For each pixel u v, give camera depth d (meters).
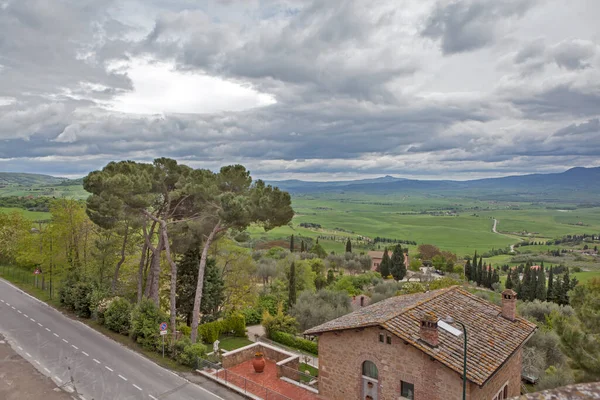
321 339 25.77
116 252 52.59
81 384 27.41
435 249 176.38
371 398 23.44
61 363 30.69
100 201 38.41
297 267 78.06
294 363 33.06
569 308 58.66
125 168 40.53
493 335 24.28
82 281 45.12
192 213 45.69
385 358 22.81
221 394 27.12
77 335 37.06
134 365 31.05
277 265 85.62
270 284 73.50
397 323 22.78
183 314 47.97
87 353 32.88
